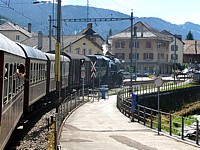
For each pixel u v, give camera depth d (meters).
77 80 50.59
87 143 20.03
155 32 117.31
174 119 40.22
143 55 113.88
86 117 30.97
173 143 20.80
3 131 12.95
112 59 73.44
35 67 26.58
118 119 30.31
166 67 119.00
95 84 60.38
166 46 119.69
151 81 79.88
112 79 67.69
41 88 30.19
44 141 19.69
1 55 11.69
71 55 47.44
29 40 97.06
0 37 12.88
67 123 27.31
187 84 77.25
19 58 18.02
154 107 55.69
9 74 14.26
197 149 19.20
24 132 21.95
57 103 24.17
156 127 27.11
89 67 56.94
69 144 19.62
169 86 67.94
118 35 114.81
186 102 69.81
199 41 145.12
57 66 24.50
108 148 18.83
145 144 20.23
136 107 33.50
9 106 14.48
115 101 46.09
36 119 27.08
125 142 20.62
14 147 18.28
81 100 43.19
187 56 139.00
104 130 24.59
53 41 93.31
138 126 26.91
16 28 111.56
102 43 111.88
